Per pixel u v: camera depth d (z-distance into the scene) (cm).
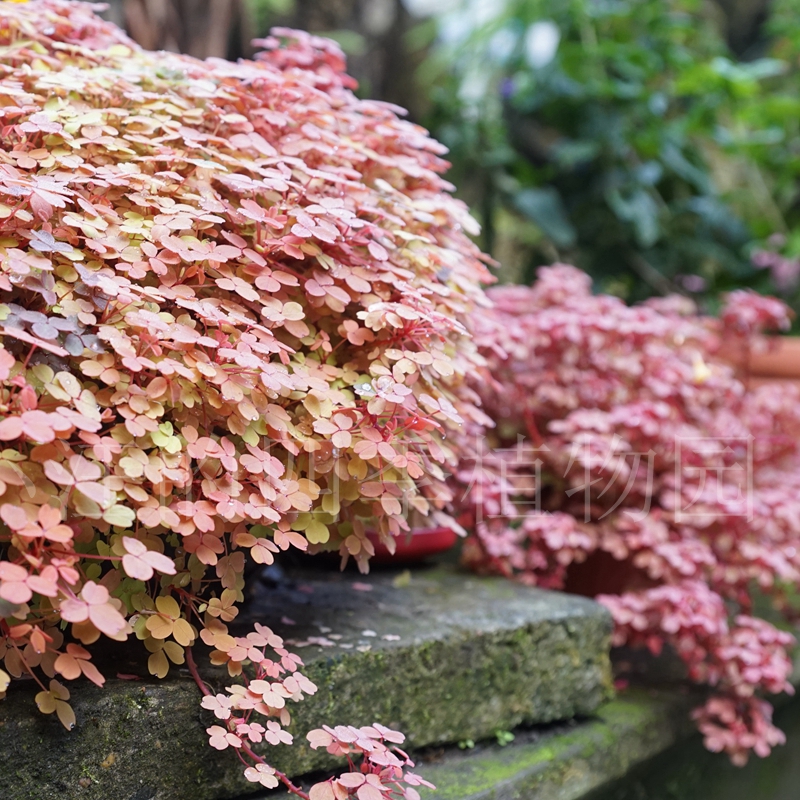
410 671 87
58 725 74
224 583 76
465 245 94
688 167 196
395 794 83
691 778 108
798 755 125
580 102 197
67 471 70
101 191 78
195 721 78
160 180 78
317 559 103
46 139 79
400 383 77
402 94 252
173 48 150
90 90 83
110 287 72
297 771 82
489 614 94
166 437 73
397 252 85
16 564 69
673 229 201
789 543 111
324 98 88
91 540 74
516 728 95
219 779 79
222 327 77
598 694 99
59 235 75
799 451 126
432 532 104
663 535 104
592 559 114
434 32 242
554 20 207
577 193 202
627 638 108
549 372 112
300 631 87
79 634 72
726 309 130
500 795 87
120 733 76
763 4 306
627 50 192
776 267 195
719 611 101
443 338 82
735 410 124
